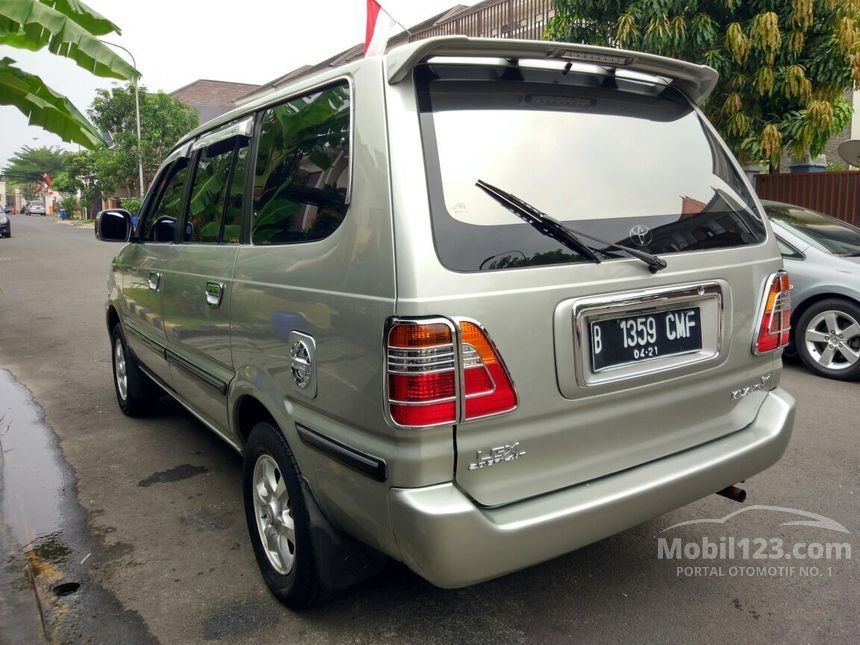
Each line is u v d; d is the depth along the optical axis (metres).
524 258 2.10
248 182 2.95
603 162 2.43
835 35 7.79
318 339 2.28
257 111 3.00
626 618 2.64
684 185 2.62
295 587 2.57
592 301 2.19
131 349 4.82
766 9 7.88
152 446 4.57
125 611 2.75
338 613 2.70
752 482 3.77
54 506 3.70
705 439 2.63
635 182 2.47
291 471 2.51
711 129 2.88
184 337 3.52
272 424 2.73
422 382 1.92
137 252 4.34
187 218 3.61
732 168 2.88
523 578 2.92
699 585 2.85
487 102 2.24
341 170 2.28
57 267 16.62
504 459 2.09
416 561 2.00
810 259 5.90
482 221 2.08
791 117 8.28
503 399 2.03
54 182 52.06
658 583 2.87
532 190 2.22
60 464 4.28
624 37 7.88
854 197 9.18
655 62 2.53
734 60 7.99
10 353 7.45
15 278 14.38
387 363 1.97
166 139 27.58
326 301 2.22
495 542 2.00
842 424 4.61
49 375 6.48
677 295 2.40
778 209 6.68
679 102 2.79
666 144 2.64
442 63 2.18
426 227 1.98
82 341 8.02
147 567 3.08
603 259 2.25
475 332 1.98
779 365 2.92
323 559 2.43
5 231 29.17
